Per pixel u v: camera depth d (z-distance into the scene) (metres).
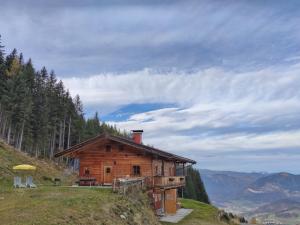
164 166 48.38
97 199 26.72
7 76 87.25
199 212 47.84
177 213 45.44
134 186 34.41
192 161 51.25
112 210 25.70
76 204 24.38
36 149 84.44
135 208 29.39
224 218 52.41
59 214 21.62
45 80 98.81
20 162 60.09
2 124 88.19
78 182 42.66
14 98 76.00
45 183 54.91
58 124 94.94
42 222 19.92
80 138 104.12
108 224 23.02
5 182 44.19
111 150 43.41
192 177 105.25
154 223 29.98
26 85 82.62
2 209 22.52
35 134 84.19
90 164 43.59
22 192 28.98
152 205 37.81
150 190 38.78
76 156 44.16
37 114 85.38
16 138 84.31
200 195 104.31
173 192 45.75
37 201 24.69
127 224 25.00
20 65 94.94
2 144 65.44
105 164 43.25
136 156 42.72
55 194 27.86
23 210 21.97
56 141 103.62
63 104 97.19
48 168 73.25
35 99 87.25
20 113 75.81
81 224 21.34
